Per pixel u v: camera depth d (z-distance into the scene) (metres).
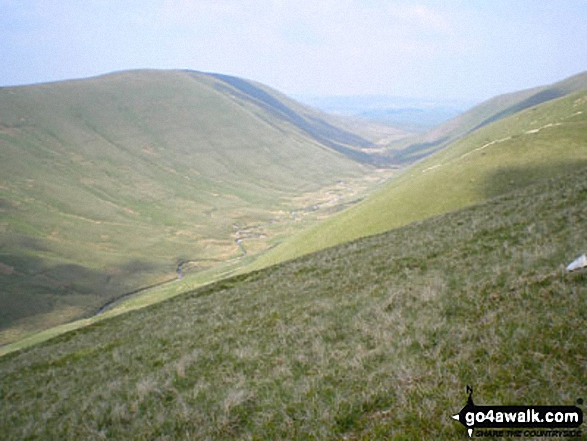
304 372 10.58
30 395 17.59
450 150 139.38
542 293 10.20
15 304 131.75
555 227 18.06
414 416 6.76
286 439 7.60
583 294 9.24
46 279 148.88
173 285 133.00
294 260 41.62
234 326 18.78
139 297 128.62
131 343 22.30
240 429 8.70
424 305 12.70
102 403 12.46
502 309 10.11
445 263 18.44
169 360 16.14
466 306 11.42
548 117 111.94
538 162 64.00
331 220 78.81
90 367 19.41
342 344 11.76
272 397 9.52
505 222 22.34
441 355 8.76
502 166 65.38
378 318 12.92
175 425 9.67
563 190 25.88
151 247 194.25
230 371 12.45
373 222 63.38
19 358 30.31
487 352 8.13
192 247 197.50
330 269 27.47
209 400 10.59
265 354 13.07
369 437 6.69
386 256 25.33
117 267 166.25
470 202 58.81
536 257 13.70
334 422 7.52
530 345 7.73
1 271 148.75
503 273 13.28
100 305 138.00
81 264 165.00
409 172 141.38
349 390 8.57
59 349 28.27
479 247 19.25
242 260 153.50
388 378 8.52
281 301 21.81
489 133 128.38
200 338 18.36
